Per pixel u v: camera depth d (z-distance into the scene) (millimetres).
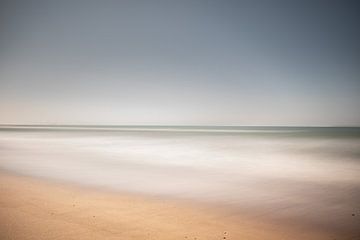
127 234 7863
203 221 9016
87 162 22453
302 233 8164
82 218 9117
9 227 8250
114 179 15758
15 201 10938
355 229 8516
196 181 15414
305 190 13406
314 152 29844
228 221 9062
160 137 55750
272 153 29172
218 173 17938
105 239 7508
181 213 9781
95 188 13445
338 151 30562
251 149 33000
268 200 11617
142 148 33875
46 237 7570
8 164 20859
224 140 47281
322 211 10211
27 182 14539
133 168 19719
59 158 24641
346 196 12344
